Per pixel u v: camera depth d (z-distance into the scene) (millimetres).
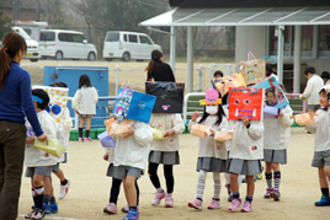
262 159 9562
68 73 20922
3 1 82750
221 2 24438
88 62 47688
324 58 26547
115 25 80625
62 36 50250
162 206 9422
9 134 7125
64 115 9336
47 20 87812
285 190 11016
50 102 9266
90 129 19891
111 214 8641
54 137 7992
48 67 20656
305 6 22797
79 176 12289
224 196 10367
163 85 9367
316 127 9508
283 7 23141
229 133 8672
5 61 7160
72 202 9547
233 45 82500
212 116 9148
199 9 24969
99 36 79938
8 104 7180
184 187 11141
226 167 9094
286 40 27422
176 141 9344
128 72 41188
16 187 7223
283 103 9867
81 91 18312
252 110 8648
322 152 9430
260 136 8805
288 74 27344
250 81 9812
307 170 13391
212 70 26328
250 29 28172
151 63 13977
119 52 50812
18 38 7332
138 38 52344
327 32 26484
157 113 9391
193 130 8859
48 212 8594
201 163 9109
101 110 21391
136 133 7996
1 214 7109
